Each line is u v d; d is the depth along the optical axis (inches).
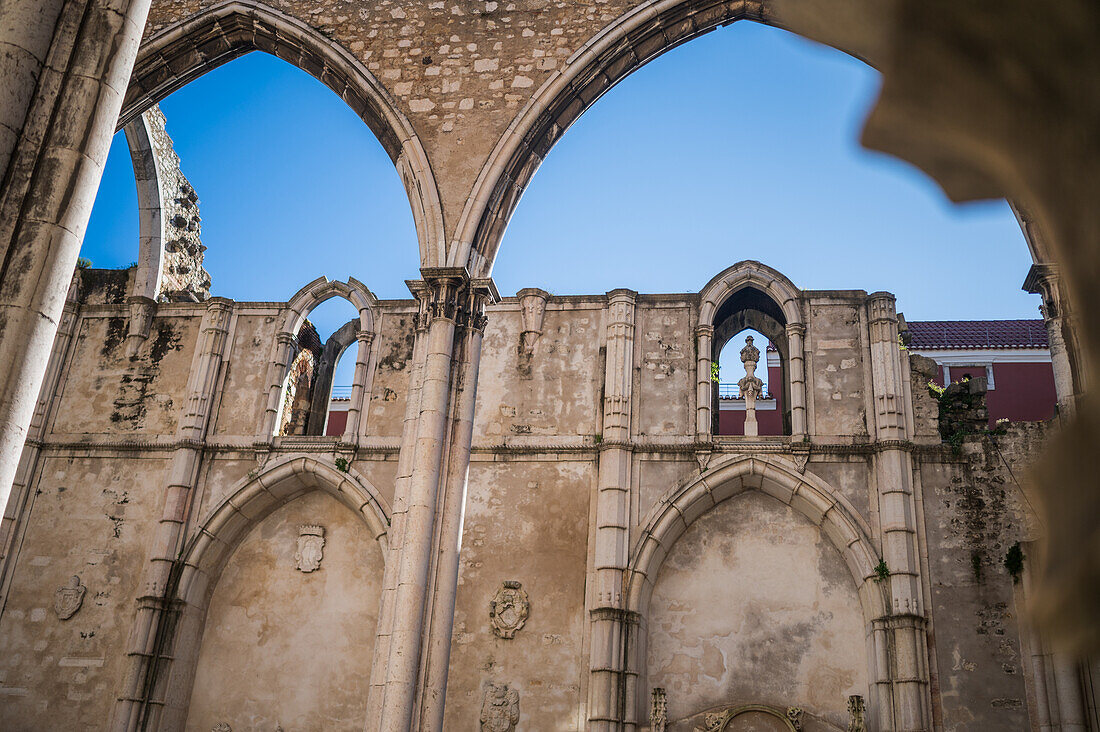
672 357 1000.2
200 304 1112.2
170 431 1053.8
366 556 1001.5
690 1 813.2
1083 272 49.5
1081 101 50.3
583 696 884.6
